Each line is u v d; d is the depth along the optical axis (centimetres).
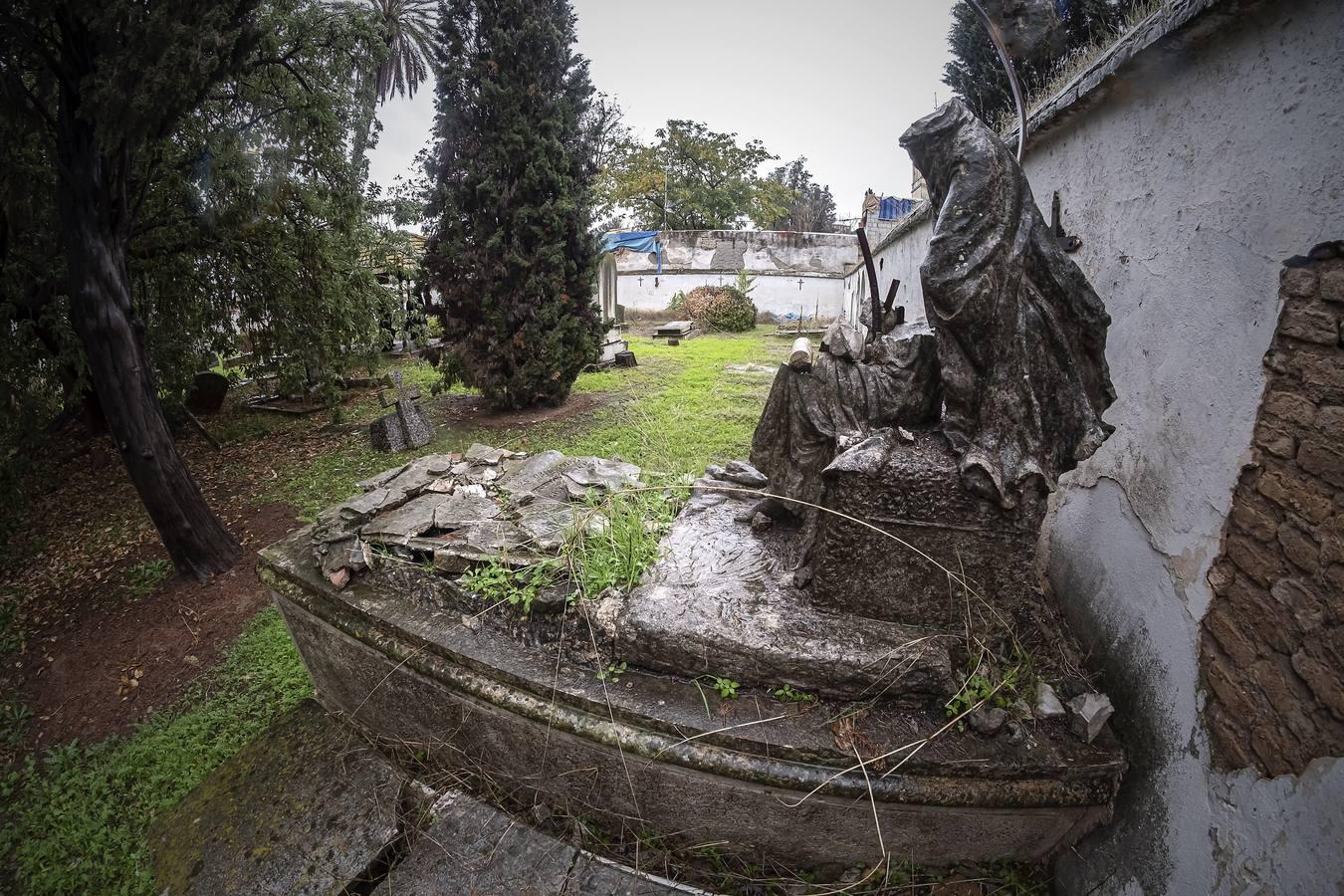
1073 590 265
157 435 491
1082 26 444
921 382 226
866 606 222
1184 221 197
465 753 267
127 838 281
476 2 755
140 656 428
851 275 1839
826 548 221
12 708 390
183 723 353
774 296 2119
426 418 775
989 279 183
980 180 184
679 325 1712
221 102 566
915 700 207
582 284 862
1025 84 407
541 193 809
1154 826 190
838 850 219
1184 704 187
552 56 782
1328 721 136
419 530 302
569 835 241
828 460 245
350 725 315
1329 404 139
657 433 665
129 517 641
